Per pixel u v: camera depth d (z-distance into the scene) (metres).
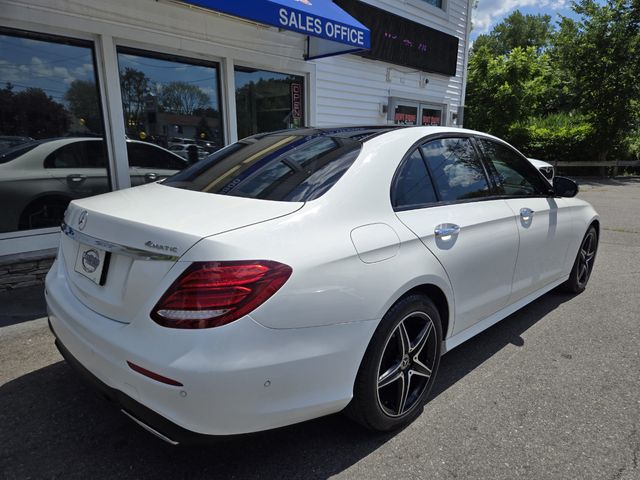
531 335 3.49
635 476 2.03
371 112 8.43
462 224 2.61
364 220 2.13
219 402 1.61
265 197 2.10
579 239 4.05
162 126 5.46
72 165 4.73
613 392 2.71
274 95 6.73
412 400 2.40
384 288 2.06
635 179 16.70
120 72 5.01
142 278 1.72
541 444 2.24
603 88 16.78
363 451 2.19
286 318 1.72
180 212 1.94
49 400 2.57
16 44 4.23
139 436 2.28
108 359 1.76
